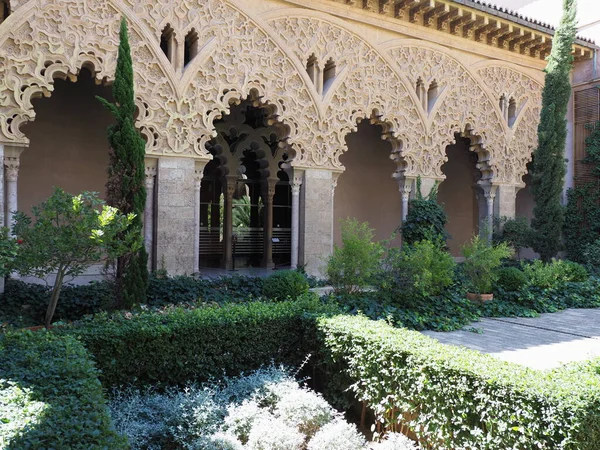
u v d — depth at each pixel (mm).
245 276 9211
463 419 3395
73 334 4336
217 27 9422
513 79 13969
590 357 4242
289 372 5086
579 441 2750
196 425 3850
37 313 6969
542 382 3119
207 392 4379
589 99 15109
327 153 10766
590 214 14672
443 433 3537
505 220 13562
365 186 15719
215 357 4930
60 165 10875
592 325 8203
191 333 4809
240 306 5664
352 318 5125
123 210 6734
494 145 13531
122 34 6922
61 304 7117
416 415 3828
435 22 12305
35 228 5059
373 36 11406
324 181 10773
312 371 5207
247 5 9711
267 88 9961
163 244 8852
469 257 9508
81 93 11203
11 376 3086
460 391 3426
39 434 2248
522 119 14172
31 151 10562
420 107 12094
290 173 10508
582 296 10594
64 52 8031
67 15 8070
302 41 10414
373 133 15953
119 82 6824
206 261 14023
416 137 12109
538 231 13438
